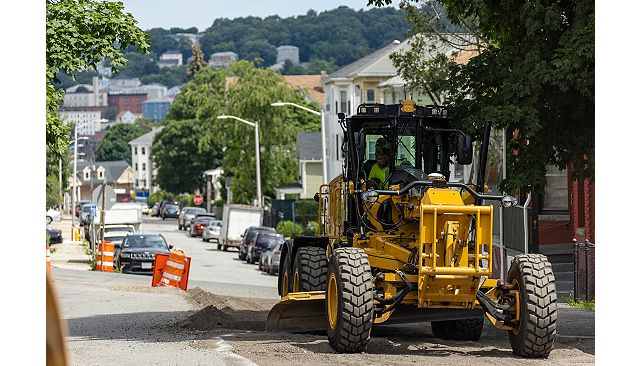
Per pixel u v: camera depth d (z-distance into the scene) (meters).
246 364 17.75
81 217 147.25
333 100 134.50
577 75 24.69
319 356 19.09
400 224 21.36
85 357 19.42
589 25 24.20
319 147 165.25
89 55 34.94
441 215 19.52
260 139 135.00
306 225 119.88
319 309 23.66
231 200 141.38
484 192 22.83
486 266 20.61
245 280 64.00
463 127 25.97
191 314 32.62
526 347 19.20
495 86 27.75
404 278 19.89
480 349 21.12
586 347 21.62
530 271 19.36
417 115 22.86
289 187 163.62
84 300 39.38
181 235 142.75
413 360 18.59
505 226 51.78
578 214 48.06
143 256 66.06
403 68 57.22
